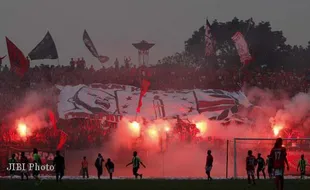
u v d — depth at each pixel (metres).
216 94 107.88
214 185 62.53
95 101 102.94
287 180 71.69
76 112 99.56
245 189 57.94
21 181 69.06
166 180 71.31
